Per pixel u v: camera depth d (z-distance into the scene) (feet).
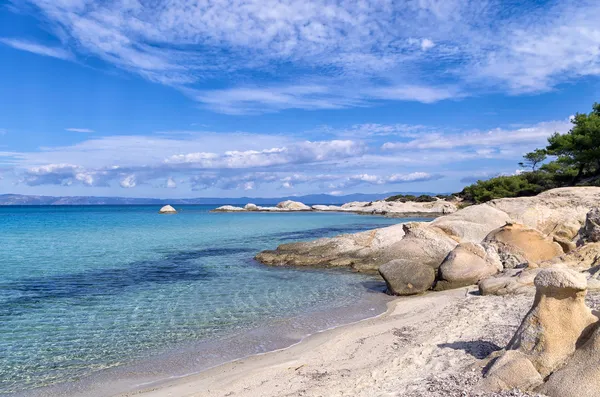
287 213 344.08
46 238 132.98
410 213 278.05
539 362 21.30
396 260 59.82
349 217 265.54
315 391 24.75
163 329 40.96
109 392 27.20
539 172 218.18
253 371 29.73
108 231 160.97
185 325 42.29
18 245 113.70
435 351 29.55
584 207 91.50
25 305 50.65
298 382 26.76
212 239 130.93
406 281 56.49
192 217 280.51
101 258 90.58
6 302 52.08
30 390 27.66
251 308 49.39
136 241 124.77
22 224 204.03
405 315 44.42
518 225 66.08
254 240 128.26
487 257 59.26
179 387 27.55
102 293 57.41
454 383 22.57
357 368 28.45
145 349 35.40
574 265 48.19
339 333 38.88
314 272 74.84
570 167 194.29
